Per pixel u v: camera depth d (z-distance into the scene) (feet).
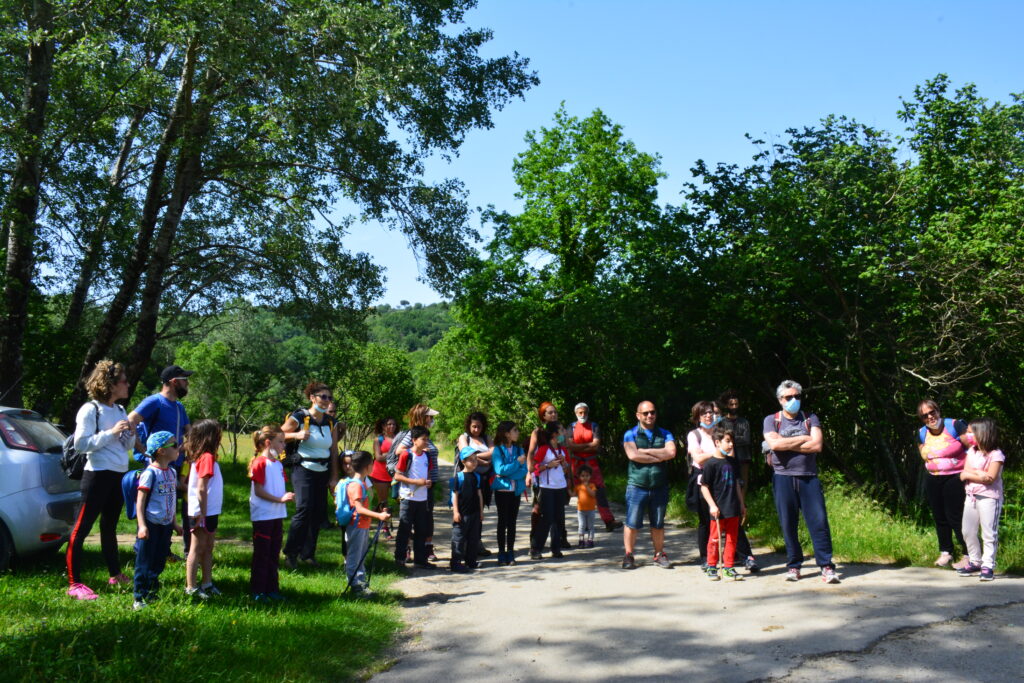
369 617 19.89
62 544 24.86
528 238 93.40
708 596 22.06
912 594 20.98
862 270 33.24
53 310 54.29
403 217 56.03
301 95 43.50
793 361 38.99
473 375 105.50
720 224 41.42
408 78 44.75
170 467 21.54
